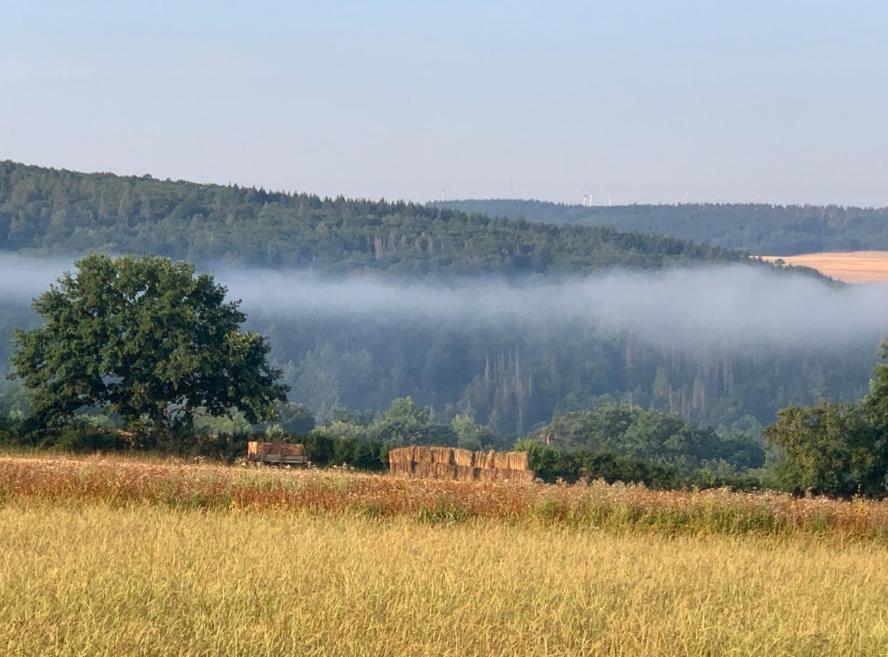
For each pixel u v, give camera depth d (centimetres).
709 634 3459
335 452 11169
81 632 3070
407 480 6781
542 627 3388
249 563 4025
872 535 6153
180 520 5222
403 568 4072
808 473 10925
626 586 4100
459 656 3109
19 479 6209
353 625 3278
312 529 4978
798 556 5188
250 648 3044
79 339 12156
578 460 10869
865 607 4012
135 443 11788
